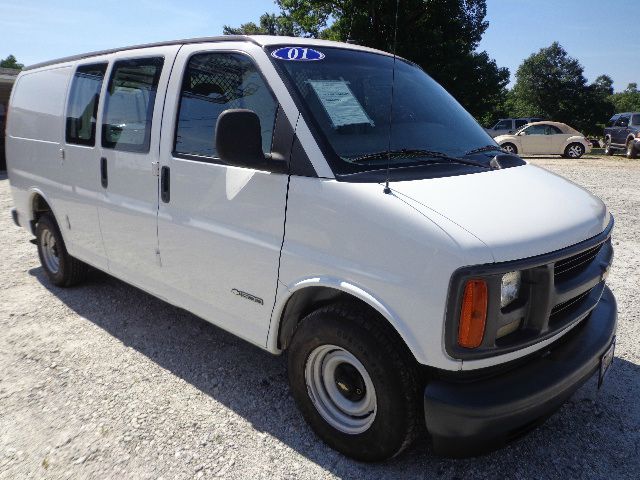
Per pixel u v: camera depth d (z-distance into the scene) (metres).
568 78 72.75
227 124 2.49
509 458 2.73
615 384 3.44
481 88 30.69
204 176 3.09
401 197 2.32
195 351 3.90
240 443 2.84
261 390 3.37
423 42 27.94
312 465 2.67
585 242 2.47
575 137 21.88
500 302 2.14
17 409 3.13
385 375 2.37
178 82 3.33
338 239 2.46
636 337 4.11
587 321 2.83
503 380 2.28
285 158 2.66
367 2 26.56
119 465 2.66
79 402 3.21
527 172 3.01
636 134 21.14
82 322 4.41
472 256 2.08
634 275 5.57
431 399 2.22
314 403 2.79
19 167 5.25
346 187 2.44
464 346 2.13
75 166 4.27
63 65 4.66
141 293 5.08
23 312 4.62
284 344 2.94
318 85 2.82
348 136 2.69
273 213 2.73
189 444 2.83
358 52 3.35
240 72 2.96
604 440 2.88
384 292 2.29
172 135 3.32
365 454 2.60
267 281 2.80
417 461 2.70
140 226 3.61
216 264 3.09
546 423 3.03
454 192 2.43
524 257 2.18
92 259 4.36
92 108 4.09
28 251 6.67
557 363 2.44
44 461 2.69
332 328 2.50
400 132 2.90
